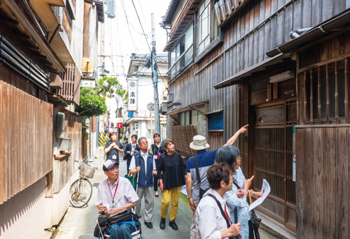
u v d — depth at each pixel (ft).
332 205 9.50
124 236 10.28
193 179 12.96
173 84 46.06
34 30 10.47
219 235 6.50
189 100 35.53
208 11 28.09
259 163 18.30
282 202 15.26
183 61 39.22
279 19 15.89
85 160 43.80
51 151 14.38
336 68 9.78
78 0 26.03
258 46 18.17
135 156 17.26
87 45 41.29
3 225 8.86
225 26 23.89
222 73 24.25
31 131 10.90
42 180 14.14
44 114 12.93
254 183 18.81
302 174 11.24
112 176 10.98
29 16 10.30
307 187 10.89
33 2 11.80
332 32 9.71
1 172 7.89
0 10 8.44
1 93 8.00
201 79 30.53
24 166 9.98
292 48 11.31
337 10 11.55
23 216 10.94
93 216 19.40
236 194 8.40
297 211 11.51
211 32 27.17
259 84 17.97
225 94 23.30
